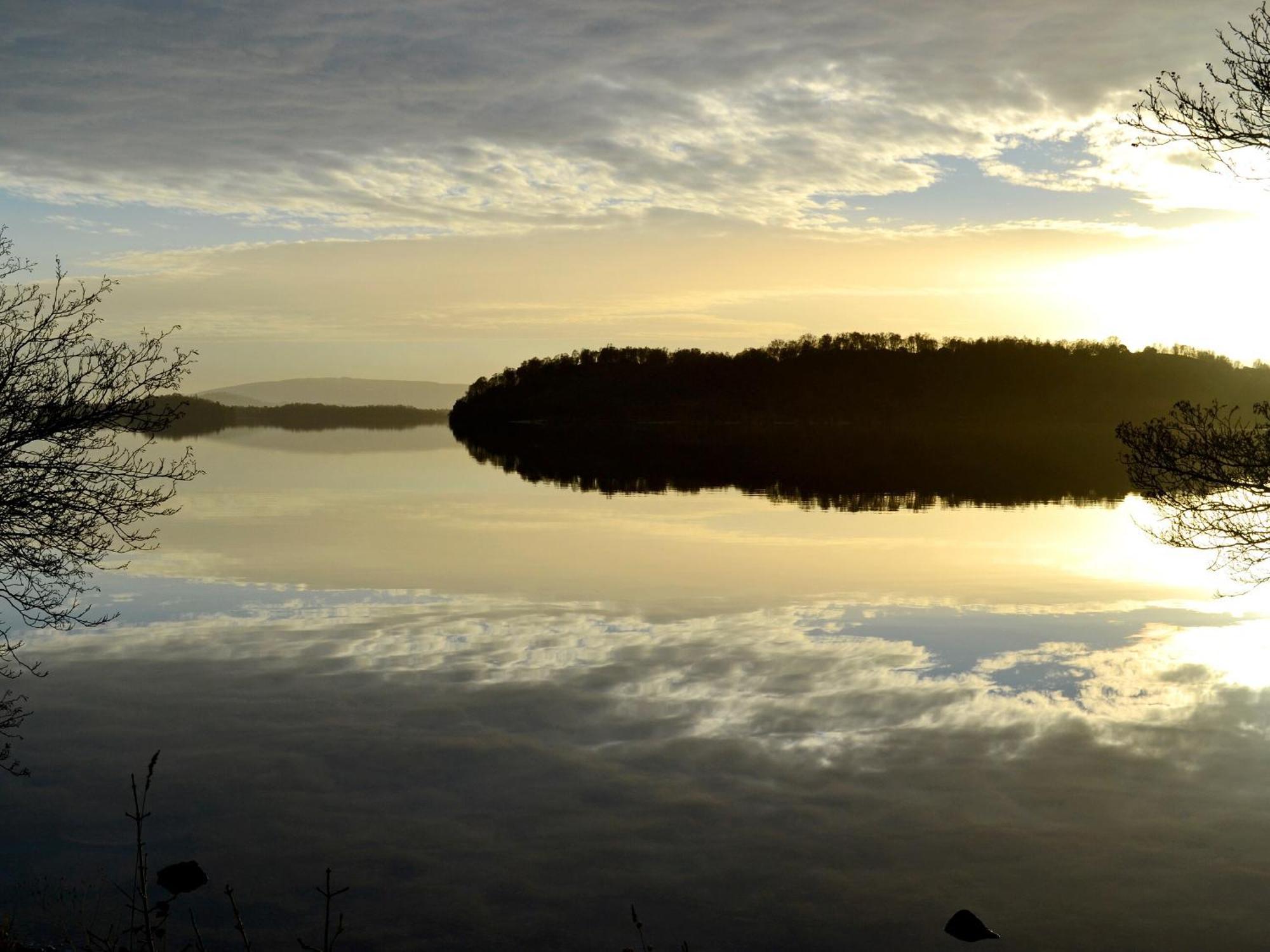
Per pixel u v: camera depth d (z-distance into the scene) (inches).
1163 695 582.6
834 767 474.9
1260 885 370.3
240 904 354.0
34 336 475.2
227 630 733.9
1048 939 338.0
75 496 487.5
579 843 400.8
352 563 1040.2
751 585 922.1
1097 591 895.1
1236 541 551.8
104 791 442.9
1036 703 567.5
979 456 3112.7
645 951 206.2
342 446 3907.5
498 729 522.3
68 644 690.8
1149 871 380.2
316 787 450.0
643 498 1784.0
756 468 2576.3
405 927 341.7
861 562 1059.3
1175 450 547.5
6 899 351.9
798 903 359.3
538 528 1346.0
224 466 2610.7
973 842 402.0
